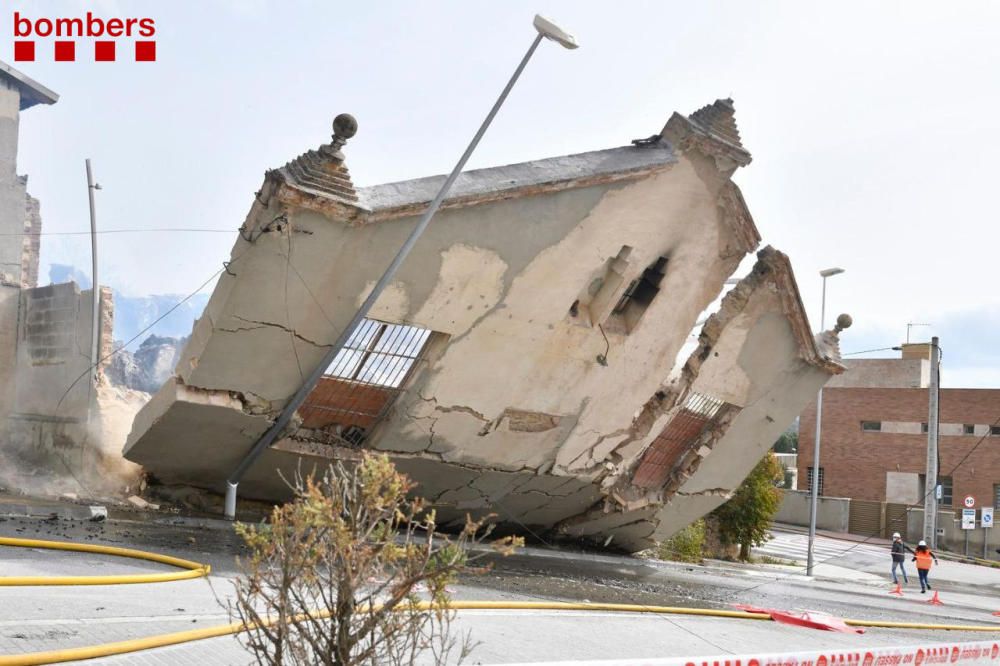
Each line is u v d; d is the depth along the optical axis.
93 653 6.23
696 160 16.92
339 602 4.82
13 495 17.42
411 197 14.23
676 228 17.50
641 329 18.34
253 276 13.87
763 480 33.00
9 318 22.78
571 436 19.39
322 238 13.83
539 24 13.29
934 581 32.78
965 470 51.41
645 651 9.70
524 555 20.98
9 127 24.42
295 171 13.34
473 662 7.71
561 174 15.44
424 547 5.12
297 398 15.39
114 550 11.60
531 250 15.84
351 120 13.40
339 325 14.97
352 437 17.48
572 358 17.81
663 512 23.33
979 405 51.50
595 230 16.36
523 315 16.58
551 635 9.87
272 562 5.05
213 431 16.11
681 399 20.53
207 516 17.09
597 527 23.38
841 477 54.50
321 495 4.91
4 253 23.94
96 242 20.97
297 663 4.83
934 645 9.45
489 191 14.74
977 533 46.88
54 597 8.23
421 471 18.62
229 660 6.62
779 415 22.86
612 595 15.20
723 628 12.61
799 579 27.86
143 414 16.48
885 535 49.34
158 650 6.69
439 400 17.08
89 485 19.66
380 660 5.08
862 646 12.47
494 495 20.41
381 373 16.42
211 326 14.35
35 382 21.97
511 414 18.16
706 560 29.44
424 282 15.21
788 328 21.14
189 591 9.65
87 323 20.64
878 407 53.97
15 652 6.09
